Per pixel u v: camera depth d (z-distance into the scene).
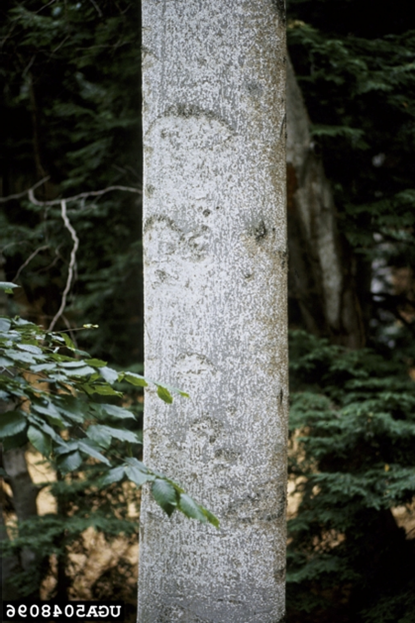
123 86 5.73
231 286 1.70
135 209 6.37
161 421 1.76
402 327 6.39
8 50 5.46
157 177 1.78
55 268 6.53
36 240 6.07
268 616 1.73
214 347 1.70
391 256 6.25
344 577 4.58
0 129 6.49
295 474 5.26
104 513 5.33
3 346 1.59
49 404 1.48
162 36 1.79
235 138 1.72
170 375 1.74
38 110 6.31
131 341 6.23
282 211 1.81
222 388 1.70
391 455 4.90
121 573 5.60
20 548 5.21
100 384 1.68
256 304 1.72
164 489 1.39
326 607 4.75
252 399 1.71
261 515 1.72
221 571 1.70
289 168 5.50
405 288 6.93
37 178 6.70
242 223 1.71
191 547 1.72
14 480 5.68
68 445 1.44
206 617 1.70
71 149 6.66
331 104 5.79
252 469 1.71
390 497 4.36
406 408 4.88
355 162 5.86
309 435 5.32
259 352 1.72
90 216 6.19
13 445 1.43
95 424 1.55
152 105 1.81
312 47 5.38
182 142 1.74
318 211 5.54
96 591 5.58
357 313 5.82
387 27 6.02
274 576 1.75
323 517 4.63
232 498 1.70
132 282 6.14
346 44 5.49
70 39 5.29
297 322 6.32
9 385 1.50
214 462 1.70
